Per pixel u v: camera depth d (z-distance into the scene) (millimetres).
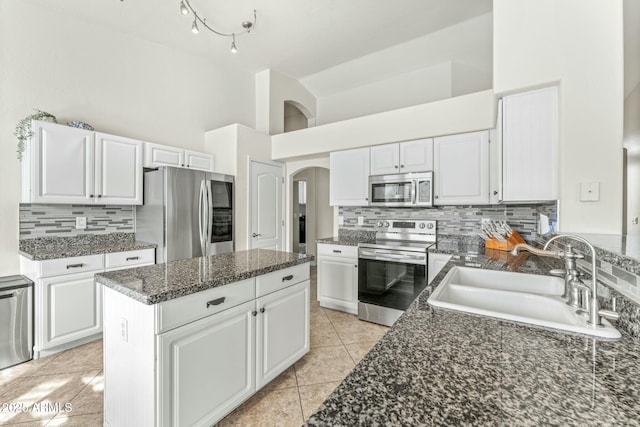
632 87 1407
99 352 2340
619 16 1550
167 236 2883
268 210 4094
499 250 2525
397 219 3441
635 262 705
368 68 4023
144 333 1245
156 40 3389
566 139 1660
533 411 471
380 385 548
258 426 1568
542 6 1750
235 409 1696
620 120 1536
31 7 2576
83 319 2428
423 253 2713
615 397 508
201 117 3881
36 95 2596
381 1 2783
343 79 4371
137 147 3012
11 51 2471
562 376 578
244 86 4340
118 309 1386
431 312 965
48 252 2379
